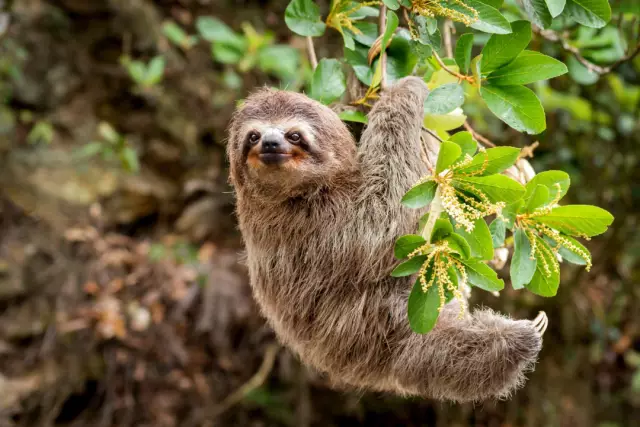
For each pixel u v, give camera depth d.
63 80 11.02
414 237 3.68
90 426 10.07
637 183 9.83
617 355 11.91
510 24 3.92
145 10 11.57
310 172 4.55
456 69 4.58
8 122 10.68
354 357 4.97
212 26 9.53
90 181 10.78
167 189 11.23
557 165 9.47
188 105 11.59
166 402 10.31
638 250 10.01
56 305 10.16
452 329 4.84
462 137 3.87
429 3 4.02
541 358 11.33
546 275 4.02
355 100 5.18
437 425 11.52
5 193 10.44
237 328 10.73
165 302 10.36
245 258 6.04
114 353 10.21
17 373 9.97
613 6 5.91
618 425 11.62
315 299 4.94
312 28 4.75
